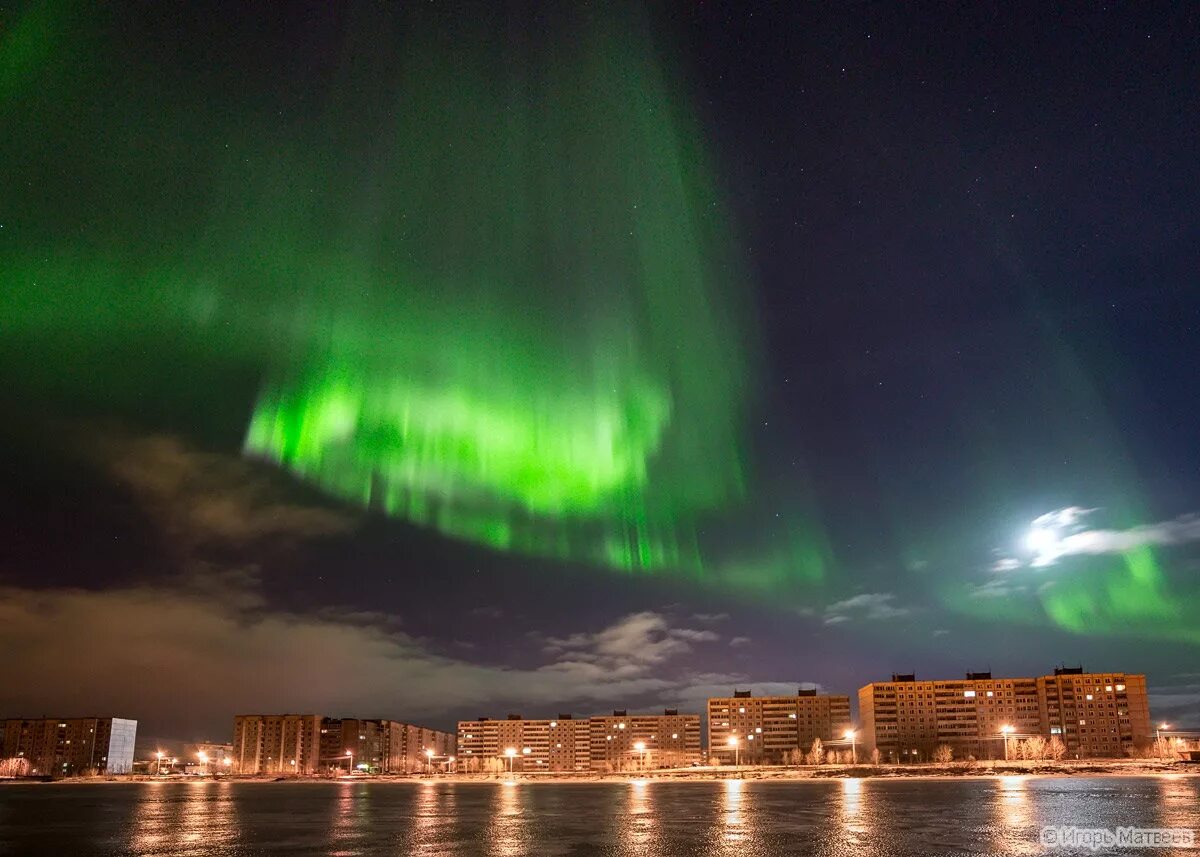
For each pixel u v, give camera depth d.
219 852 40.12
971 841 39.59
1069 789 83.25
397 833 48.56
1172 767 142.50
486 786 139.50
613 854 37.47
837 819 52.69
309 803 85.62
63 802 94.56
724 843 41.03
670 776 164.12
